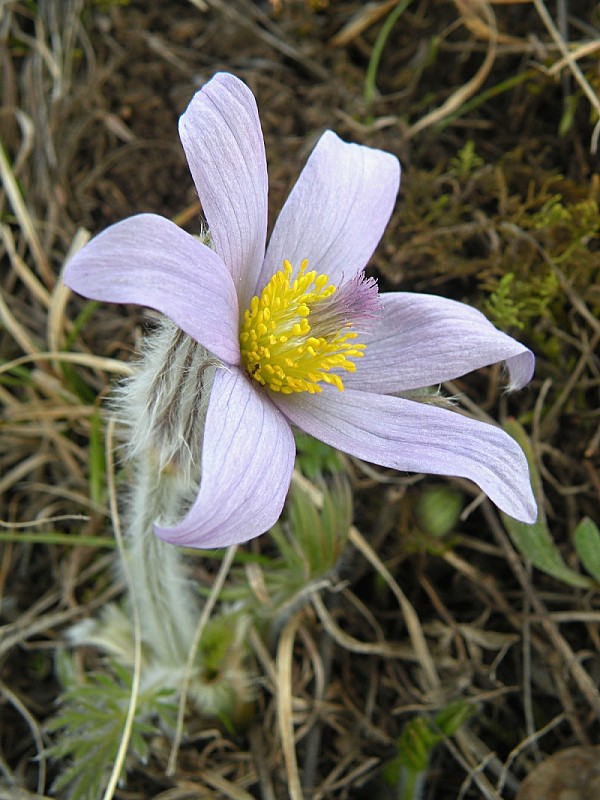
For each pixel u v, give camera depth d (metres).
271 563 0.17
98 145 0.20
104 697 0.15
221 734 0.17
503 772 0.15
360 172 0.14
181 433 0.13
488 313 0.18
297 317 0.13
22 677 0.18
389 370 0.13
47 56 0.21
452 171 0.20
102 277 0.10
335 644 0.17
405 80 0.21
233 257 0.12
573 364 0.19
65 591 0.18
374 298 0.13
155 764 0.16
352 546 0.18
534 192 0.20
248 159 0.12
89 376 0.20
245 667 0.17
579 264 0.18
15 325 0.19
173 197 0.20
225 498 0.10
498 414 0.19
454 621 0.18
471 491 0.18
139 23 0.21
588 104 0.20
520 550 0.17
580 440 0.18
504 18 0.21
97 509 0.18
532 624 0.17
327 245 0.14
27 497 0.19
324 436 0.13
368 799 0.17
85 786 0.15
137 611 0.15
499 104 0.21
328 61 0.21
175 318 0.10
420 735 0.15
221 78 0.12
